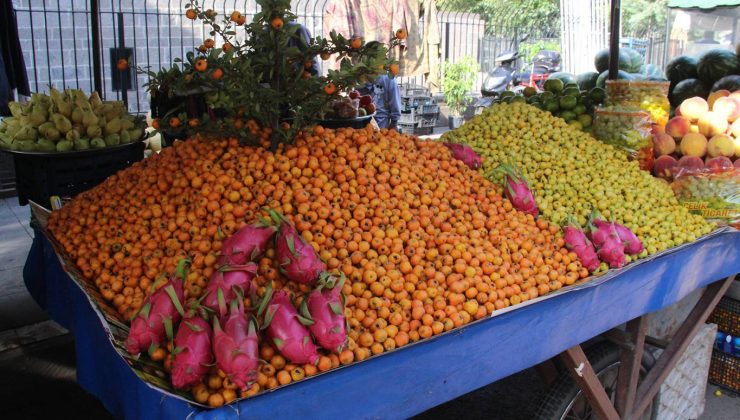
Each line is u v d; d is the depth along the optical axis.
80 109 3.95
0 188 7.70
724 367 4.02
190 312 1.66
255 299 1.82
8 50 5.41
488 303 2.13
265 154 2.52
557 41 16.64
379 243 2.24
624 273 2.61
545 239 2.61
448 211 2.55
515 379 4.18
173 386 1.62
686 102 3.91
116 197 2.68
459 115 12.86
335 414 1.78
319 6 10.22
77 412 3.65
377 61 2.53
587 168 3.32
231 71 2.47
